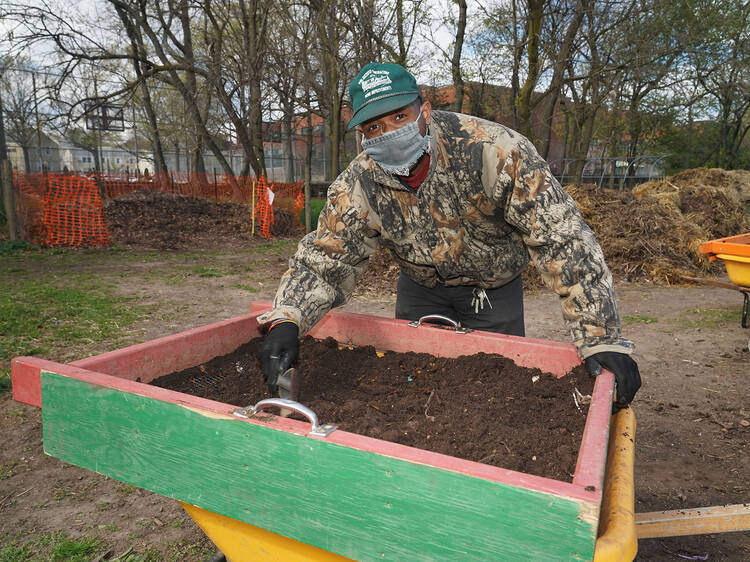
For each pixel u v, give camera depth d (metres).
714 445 3.56
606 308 1.72
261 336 2.48
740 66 23.12
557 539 0.97
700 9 18.62
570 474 1.38
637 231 10.05
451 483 1.04
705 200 11.98
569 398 1.81
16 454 3.33
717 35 19.38
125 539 2.55
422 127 1.83
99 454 1.54
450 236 2.10
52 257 10.73
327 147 32.72
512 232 2.24
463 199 2.00
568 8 15.80
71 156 40.38
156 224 14.28
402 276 2.82
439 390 1.95
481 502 1.02
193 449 1.36
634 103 27.86
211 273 9.30
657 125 29.39
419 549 1.10
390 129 1.79
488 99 25.27
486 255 2.25
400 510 1.11
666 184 12.93
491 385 1.94
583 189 10.96
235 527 1.46
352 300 7.55
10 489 2.97
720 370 4.89
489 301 2.57
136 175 22.77
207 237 14.02
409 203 2.04
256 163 19.55
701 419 3.94
